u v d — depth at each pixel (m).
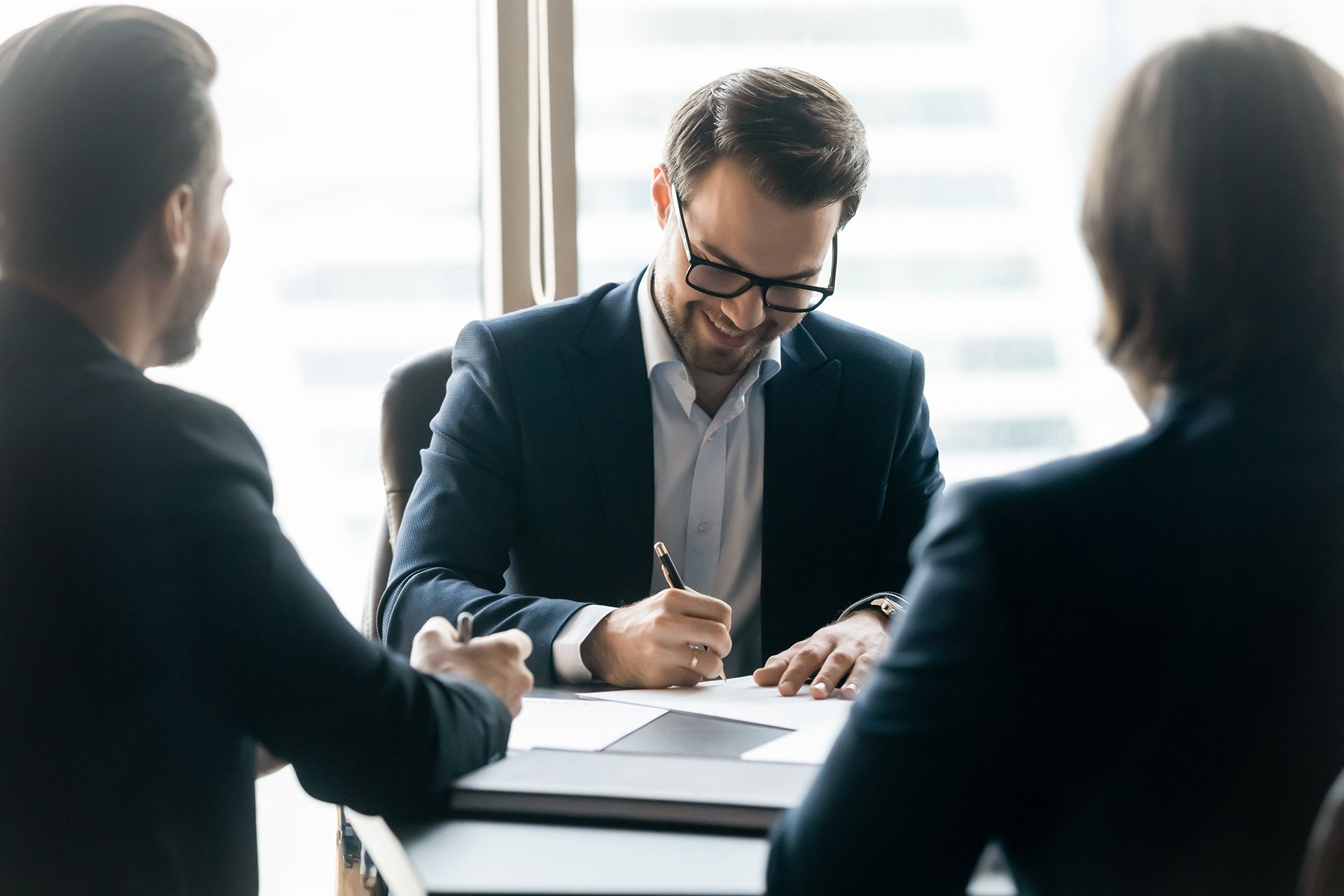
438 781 0.87
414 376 1.71
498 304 2.25
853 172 1.46
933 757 0.62
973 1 2.39
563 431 1.55
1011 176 2.45
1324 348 0.66
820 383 1.64
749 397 1.65
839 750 0.67
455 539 1.47
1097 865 0.61
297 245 2.31
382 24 2.27
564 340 1.61
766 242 1.44
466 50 2.30
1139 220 0.67
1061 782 0.62
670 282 1.55
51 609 0.77
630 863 0.76
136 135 0.85
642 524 1.56
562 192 2.20
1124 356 0.71
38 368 0.81
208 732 0.83
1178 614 0.60
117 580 0.78
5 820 0.76
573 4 2.17
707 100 1.47
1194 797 0.59
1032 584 0.62
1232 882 0.59
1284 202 0.64
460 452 1.53
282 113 2.27
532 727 1.06
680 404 1.61
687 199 1.48
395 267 2.34
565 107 2.19
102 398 0.81
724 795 0.84
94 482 0.78
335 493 2.41
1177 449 0.64
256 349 2.33
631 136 2.27
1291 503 0.62
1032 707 0.62
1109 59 2.43
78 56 0.85
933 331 2.48
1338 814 0.53
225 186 0.94
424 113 2.31
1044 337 2.50
